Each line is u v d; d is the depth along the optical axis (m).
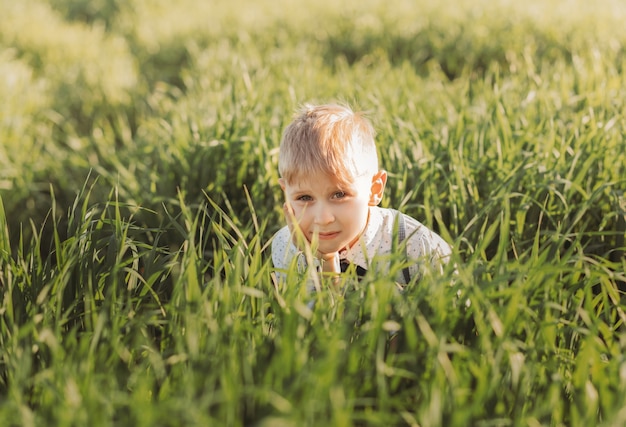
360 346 1.99
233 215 3.41
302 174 2.51
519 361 2.00
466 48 8.80
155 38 9.91
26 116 6.32
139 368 2.01
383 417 1.72
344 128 2.53
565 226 3.20
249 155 4.10
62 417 1.65
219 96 5.32
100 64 8.29
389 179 3.69
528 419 1.85
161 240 3.66
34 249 2.67
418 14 9.81
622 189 3.46
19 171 4.86
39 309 2.39
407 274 2.65
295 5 10.84
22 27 9.83
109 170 5.25
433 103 5.26
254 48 8.44
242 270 2.48
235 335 2.04
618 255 3.18
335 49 9.35
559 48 8.41
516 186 3.40
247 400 1.84
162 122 4.82
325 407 1.77
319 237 2.56
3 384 2.21
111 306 2.32
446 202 3.54
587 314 2.14
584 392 1.95
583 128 4.04
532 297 2.27
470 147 4.04
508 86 5.21
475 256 2.32
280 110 4.74
